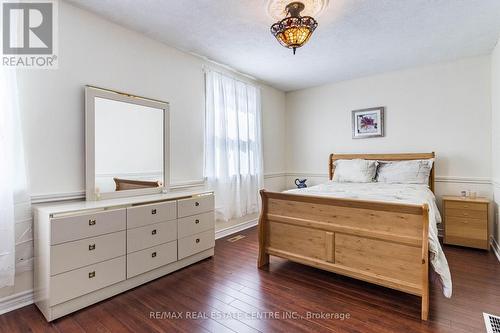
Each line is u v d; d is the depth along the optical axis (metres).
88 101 2.36
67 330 1.73
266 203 2.73
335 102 4.64
